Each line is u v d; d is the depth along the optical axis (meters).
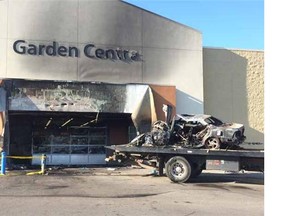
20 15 22.55
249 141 25.64
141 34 23.94
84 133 25.66
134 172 19.00
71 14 23.14
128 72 23.56
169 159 15.12
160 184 14.05
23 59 22.36
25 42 22.47
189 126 16.06
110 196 10.61
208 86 25.44
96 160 25.64
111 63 23.41
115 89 22.48
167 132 15.82
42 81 21.62
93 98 22.14
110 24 23.55
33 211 8.12
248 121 25.83
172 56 24.30
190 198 10.63
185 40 24.56
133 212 8.22
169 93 23.34
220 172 20.42
